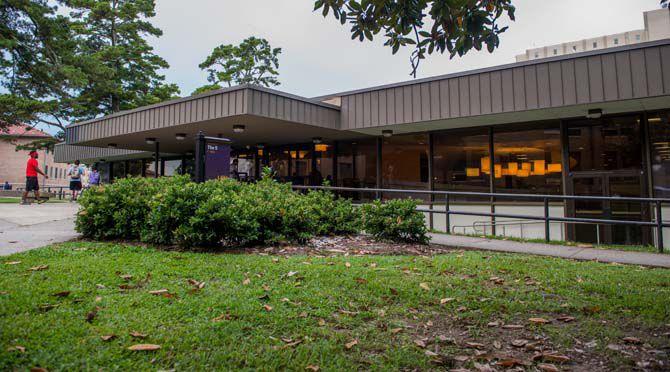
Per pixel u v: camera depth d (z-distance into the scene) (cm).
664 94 846
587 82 927
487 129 1251
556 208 1141
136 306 329
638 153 1045
